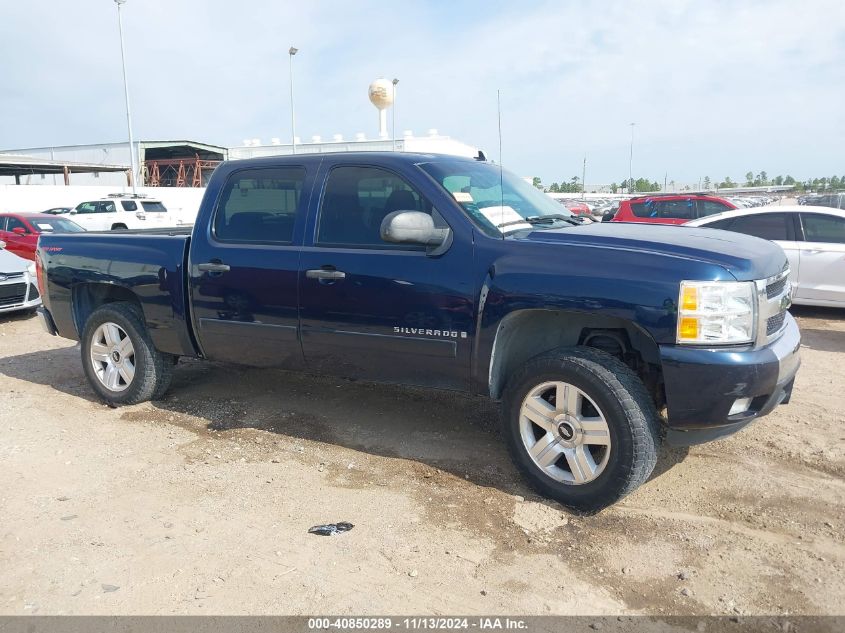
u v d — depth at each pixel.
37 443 4.59
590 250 3.48
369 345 4.07
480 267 3.69
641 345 3.59
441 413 5.05
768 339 3.40
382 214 4.08
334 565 3.09
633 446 3.31
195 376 6.07
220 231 4.65
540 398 3.64
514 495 3.75
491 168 4.64
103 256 5.20
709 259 3.30
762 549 3.17
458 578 2.99
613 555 3.16
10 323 9.15
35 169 41.12
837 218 8.73
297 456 4.32
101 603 2.83
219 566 3.09
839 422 4.74
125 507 3.66
